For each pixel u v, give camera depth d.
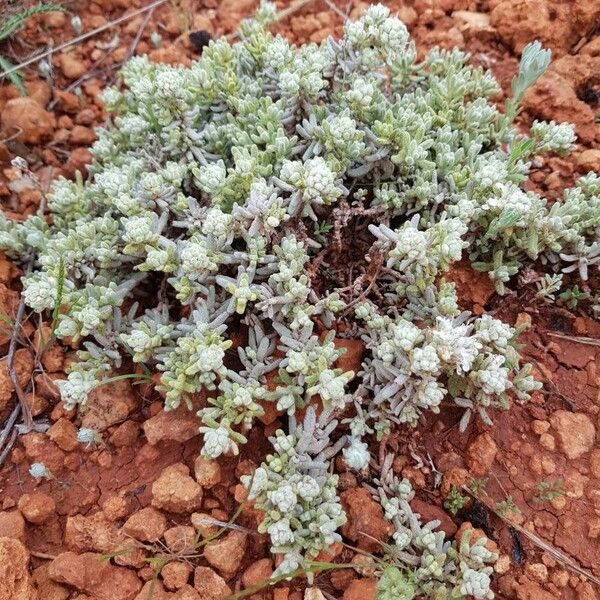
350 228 0.25
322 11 0.35
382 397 0.20
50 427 0.22
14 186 0.29
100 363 0.22
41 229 0.26
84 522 0.20
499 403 0.21
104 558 0.19
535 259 0.23
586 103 0.29
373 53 0.25
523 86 0.25
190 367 0.20
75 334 0.22
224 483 0.21
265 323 0.23
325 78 0.27
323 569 0.20
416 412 0.22
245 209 0.21
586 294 0.23
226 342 0.20
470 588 0.19
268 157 0.23
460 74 0.25
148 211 0.22
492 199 0.22
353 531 0.20
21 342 0.24
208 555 0.20
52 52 0.32
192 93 0.25
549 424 0.22
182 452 0.22
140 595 0.19
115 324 0.23
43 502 0.21
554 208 0.23
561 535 0.21
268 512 0.19
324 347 0.21
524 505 0.21
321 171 0.21
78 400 0.21
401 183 0.24
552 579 0.20
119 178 0.23
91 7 0.35
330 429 0.20
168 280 0.22
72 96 0.32
